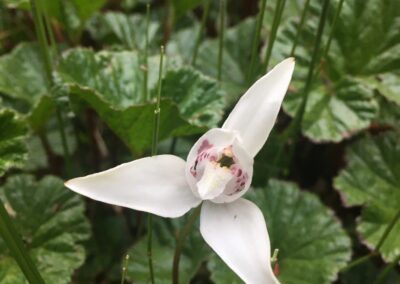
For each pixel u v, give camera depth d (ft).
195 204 0.19
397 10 0.33
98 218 0.35
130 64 0.31
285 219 0.30
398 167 0.32
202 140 0.19
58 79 0.29
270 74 0.19
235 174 0.19
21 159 0.26
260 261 0.18
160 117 0.26
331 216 0.29
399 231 0.29
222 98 0.30
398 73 0.33
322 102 0.33
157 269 0.29
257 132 0.19
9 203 0.29
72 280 0.32
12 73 0.36
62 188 0.29
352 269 0.32
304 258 0.28
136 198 0.19
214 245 0.18
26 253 0.21
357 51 0.34
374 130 0.35
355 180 0.31
